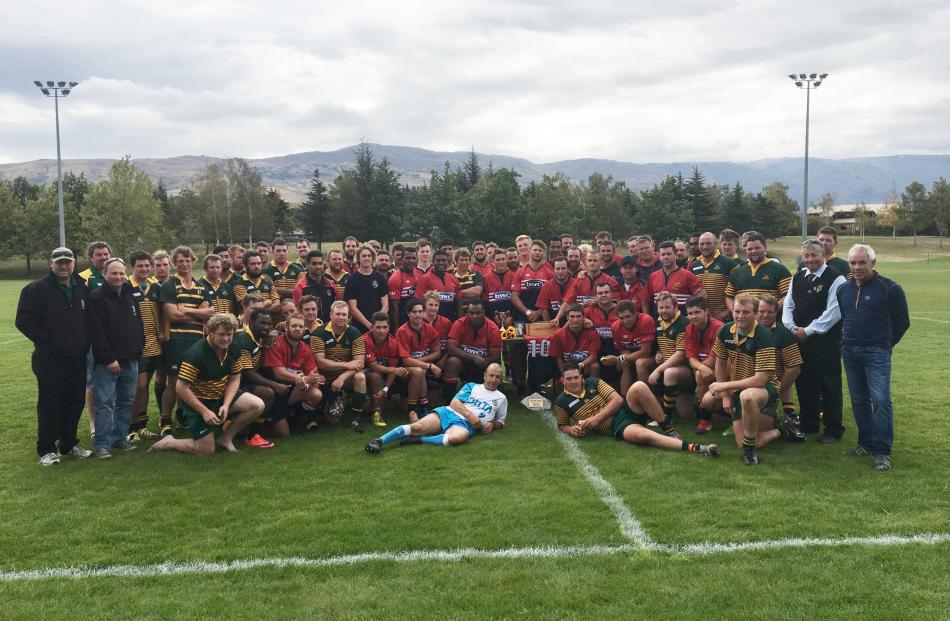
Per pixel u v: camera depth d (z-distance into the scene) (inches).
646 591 155.6
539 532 188.2
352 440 288.0
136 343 274.4
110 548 183.0
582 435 285.1
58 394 257.0
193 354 264.2
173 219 2650.1
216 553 178.5
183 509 209.5
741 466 242.8
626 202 2795.3
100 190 2210.9
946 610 145.7
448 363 336.8
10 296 1229.1
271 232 2753.4
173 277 310.2
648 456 256.5
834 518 194.1
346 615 147.9
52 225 2228.1
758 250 313.0
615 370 339.9
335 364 309.9
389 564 171.2
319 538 186.9
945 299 928.9
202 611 150.7
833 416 275.7
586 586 158.1
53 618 149.0
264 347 299.9
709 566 166.7
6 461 261.4
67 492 225.9
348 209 2541.8
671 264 354.3
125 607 153.0
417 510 205.5
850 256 245.0
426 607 150.6
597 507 205.5
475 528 191.8
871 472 234.1
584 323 338.0
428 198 2340.1
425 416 291.7
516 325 369.1
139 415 300.0
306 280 374.0
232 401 271.0
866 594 152.5
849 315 248.4
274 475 241.8
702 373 290.4
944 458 248.7
